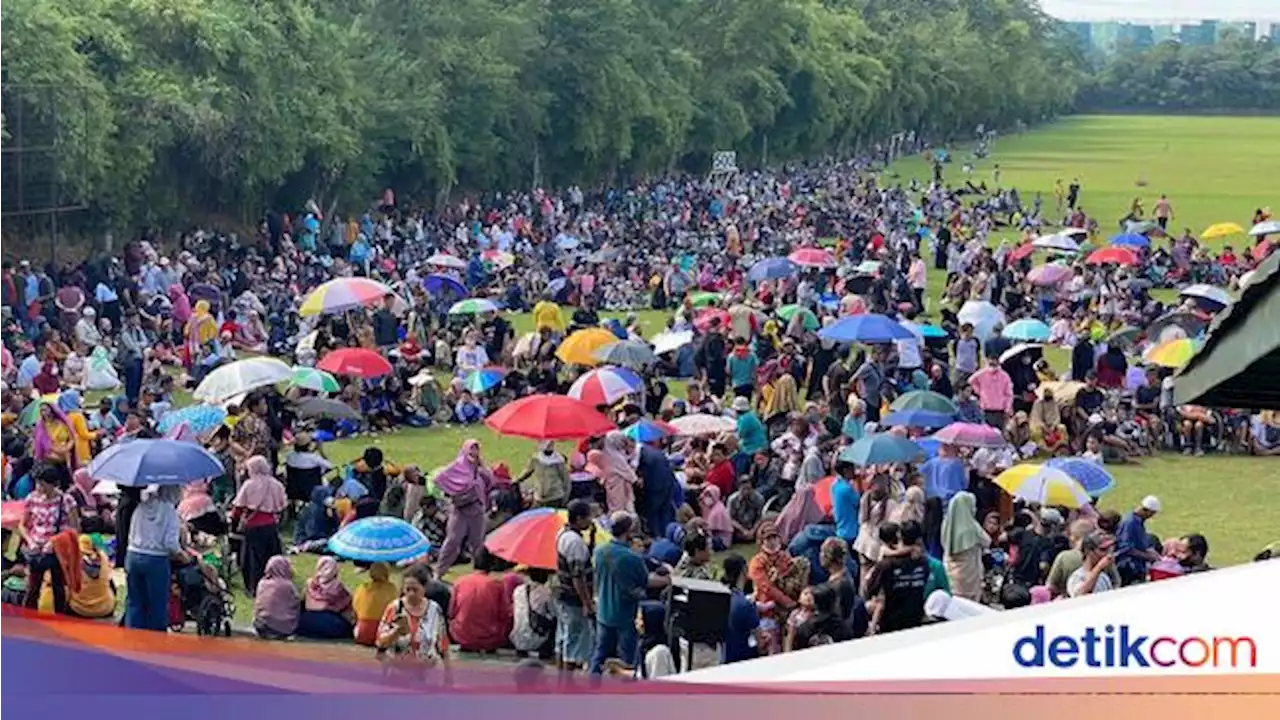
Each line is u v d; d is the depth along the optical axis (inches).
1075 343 1508.4
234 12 2282.2
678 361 1519.4
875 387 1202.0
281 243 2122.3
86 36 2052.2
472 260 2113.7
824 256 2063.2
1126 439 1283.2
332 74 2480.3
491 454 1231.5
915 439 958.4
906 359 1315.2
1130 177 5231.3
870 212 3412.9
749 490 941.2
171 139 2128.4
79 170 1919.3
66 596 714.2
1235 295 217.0
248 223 2404.0
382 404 1294.3
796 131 4931.1
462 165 2977.4
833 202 3597.4
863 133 6053.2
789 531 847.1
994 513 852.6
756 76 4488.2
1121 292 1955.0
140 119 2089.1
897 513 797.2
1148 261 2343.8
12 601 714.8
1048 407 1245.7
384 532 705.0
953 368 1418.6
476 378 1320.1
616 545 648.4
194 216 2319.1
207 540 829.2
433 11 2918.3
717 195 3580.2
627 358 1259.8
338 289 1416.1
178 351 1535.4
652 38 3873.0
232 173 2268.7
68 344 1453.0
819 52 5054.1
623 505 889.5
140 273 1770.4
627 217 3129.9
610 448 901.8
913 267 2069.4
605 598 646.5
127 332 1353.3
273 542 821.2
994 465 935.0
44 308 1600.6
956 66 7140.8
